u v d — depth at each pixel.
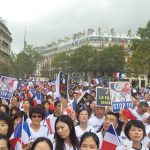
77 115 12.09
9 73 153.88
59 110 14.90
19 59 159.88
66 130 9.31
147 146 10.57
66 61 147.50
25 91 30.12
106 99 14.89
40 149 7.34
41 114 11.47
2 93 19.47
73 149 9.42
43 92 30.58
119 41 166.88
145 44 87.00
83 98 18.73
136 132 9.45
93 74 139.38
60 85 16.83
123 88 15.06
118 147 9.40
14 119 12.17
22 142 10.29
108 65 120.19
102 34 170.38
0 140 7.38
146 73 89.94
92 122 13.87
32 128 11.49
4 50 176.50
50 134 11.19
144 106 14.20
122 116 12.12
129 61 91.88
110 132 8.98
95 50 131.00
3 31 169.50
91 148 7.88
